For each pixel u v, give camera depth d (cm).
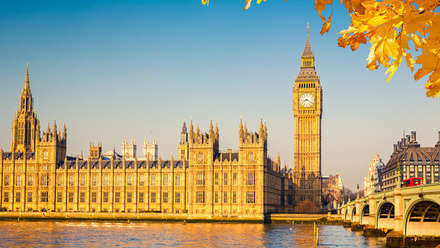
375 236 18712
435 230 14750
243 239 18250
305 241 17400
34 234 19875
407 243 14388
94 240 17862
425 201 13412
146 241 17600
